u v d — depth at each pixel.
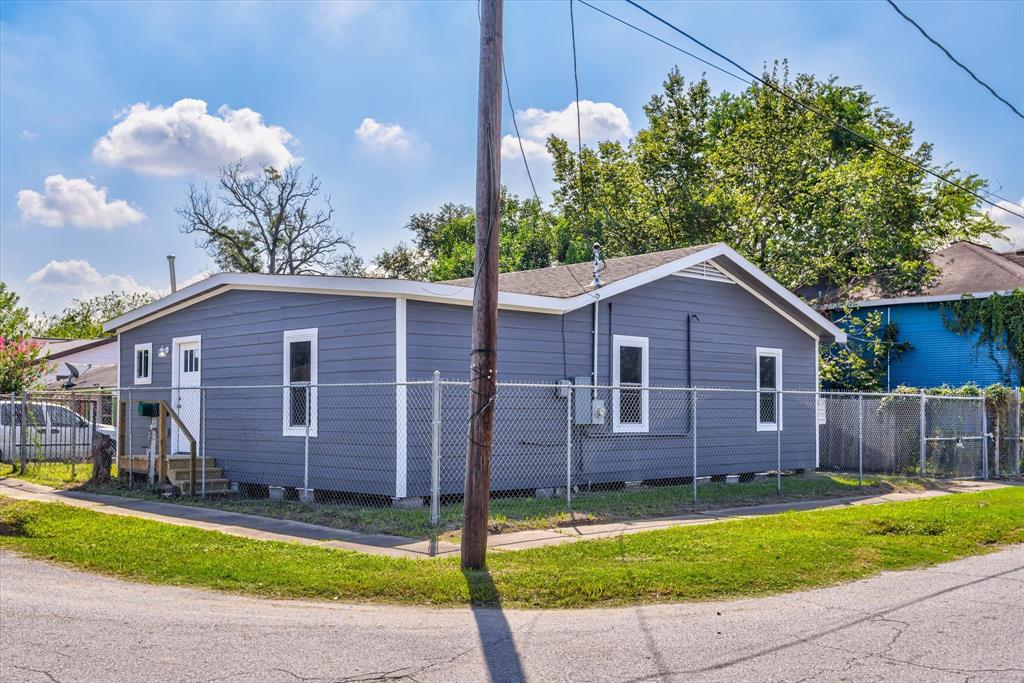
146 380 18.33
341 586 8.20
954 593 8.41
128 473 16.31
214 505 13.55
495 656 6.31
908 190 29.34
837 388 27.00
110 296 84.12
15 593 8.17
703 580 8.59
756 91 33.78
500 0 8.91
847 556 9.88
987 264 27.52
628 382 16.39
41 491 15.27
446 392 13.54
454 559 9.24
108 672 5.90
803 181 31.20
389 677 5.84
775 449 19.25
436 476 11.18
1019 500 14.84
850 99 41.31
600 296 15.53
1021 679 5.83
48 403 19.56
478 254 8.83
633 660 6.24
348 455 13.55
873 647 6.57
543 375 14.95
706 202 30.81
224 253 50.34
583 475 15.49
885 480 18.30
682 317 17.44
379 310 13.23
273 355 15.02
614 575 8.59
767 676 5.90
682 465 17.28
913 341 26.94
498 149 8.84
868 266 28.47
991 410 19.92
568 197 37.44
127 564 9.22
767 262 30.06
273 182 50.38
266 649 6.43
